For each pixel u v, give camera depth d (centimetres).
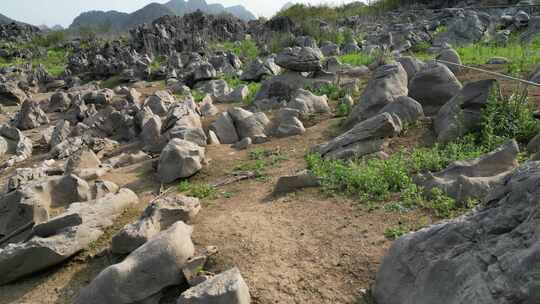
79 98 1858
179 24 3900
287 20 3628
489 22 2084
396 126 868
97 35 4769
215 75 2041
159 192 820
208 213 686
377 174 693
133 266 500
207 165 912
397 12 3431
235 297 431
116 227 688
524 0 2578
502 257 332
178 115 1162
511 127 782
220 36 3834
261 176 823
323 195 688
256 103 1359
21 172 924
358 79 1404
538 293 296
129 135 1313
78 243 615
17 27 5309
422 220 568
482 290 331
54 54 4031
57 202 779
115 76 2611
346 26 3159
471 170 647
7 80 2411
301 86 1373
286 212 648
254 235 588
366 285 471
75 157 970
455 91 954
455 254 374
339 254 527
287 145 990
